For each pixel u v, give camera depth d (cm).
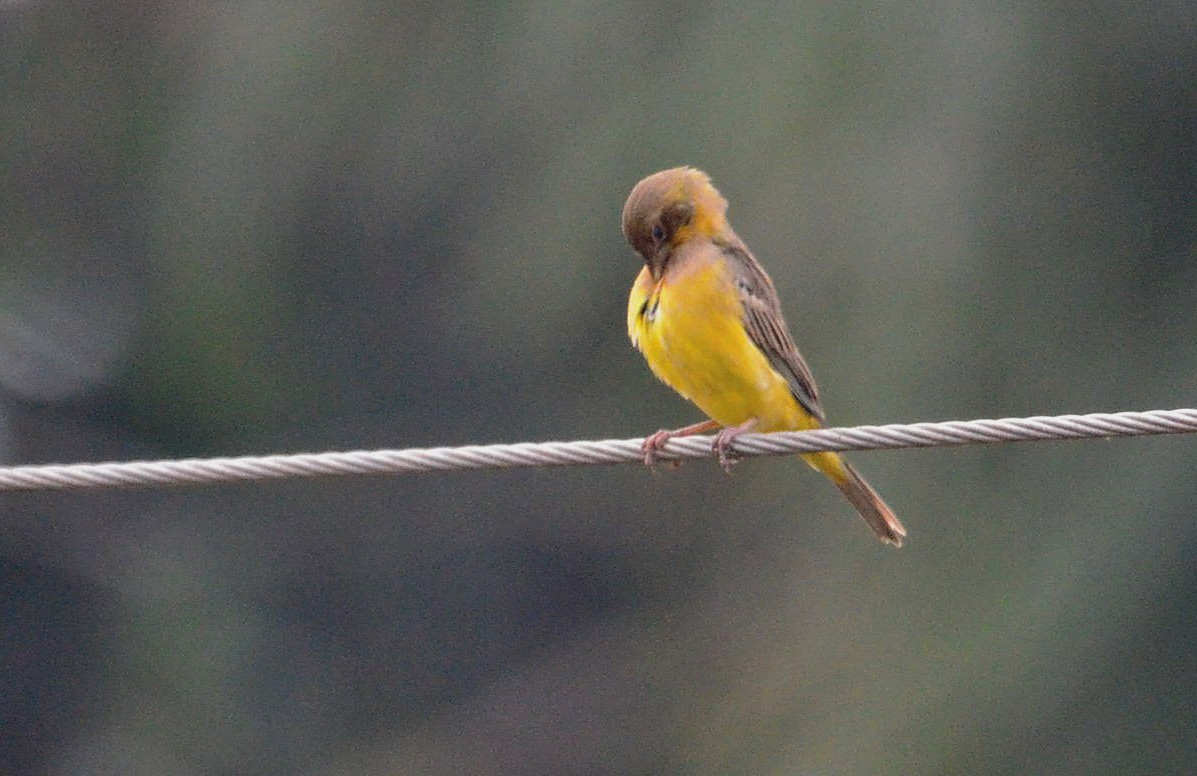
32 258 2211
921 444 786
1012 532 1489
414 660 2238
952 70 1579
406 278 2058
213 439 2195
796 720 1502
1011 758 1441
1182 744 1442
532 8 1773
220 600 2183
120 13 2203
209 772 2084
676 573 2091
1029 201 1571
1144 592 1459
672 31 1697
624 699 2150
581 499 2192
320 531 2261
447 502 2283
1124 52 1596
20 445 2142
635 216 958
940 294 1539
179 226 2053
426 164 1873
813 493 1622
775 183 1577
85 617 2183
